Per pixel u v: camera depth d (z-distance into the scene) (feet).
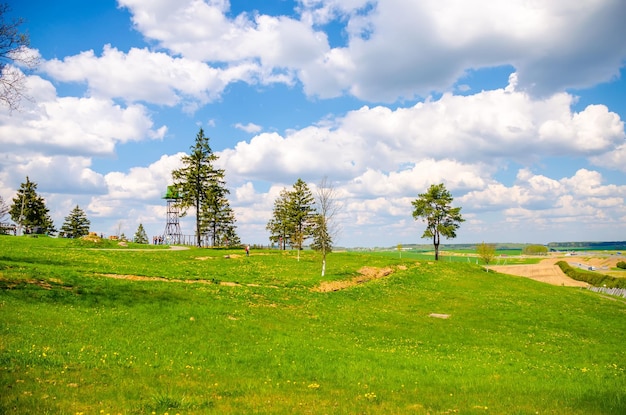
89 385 47.93
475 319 139.95
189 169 304.30
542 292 214.90
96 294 101.19
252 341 83.97
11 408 38.24
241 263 214.28
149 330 82.02
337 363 71.56
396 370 69.92
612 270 488.44
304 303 136.26
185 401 44.88
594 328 136.77
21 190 388.78
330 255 289.33
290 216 341.21
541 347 105.29
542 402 51.67
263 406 45.32
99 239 237.86
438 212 297.12
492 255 364.58
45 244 209.77
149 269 151.64
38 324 72.69
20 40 89.86
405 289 188.34
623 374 77.56
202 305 107.86
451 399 52.47
